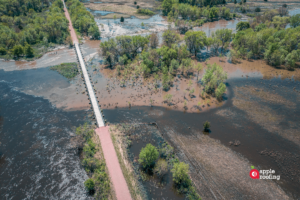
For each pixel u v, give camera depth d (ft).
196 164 208.54
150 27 620.49
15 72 374.84
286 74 374.63
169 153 217.36
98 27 566.77
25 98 306.35
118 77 361.30
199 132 249.75
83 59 415.03
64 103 295.89
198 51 454.40
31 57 427.74
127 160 209.05
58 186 188.44
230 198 179.22
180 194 180.34
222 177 196.54
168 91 326.24
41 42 489.26
